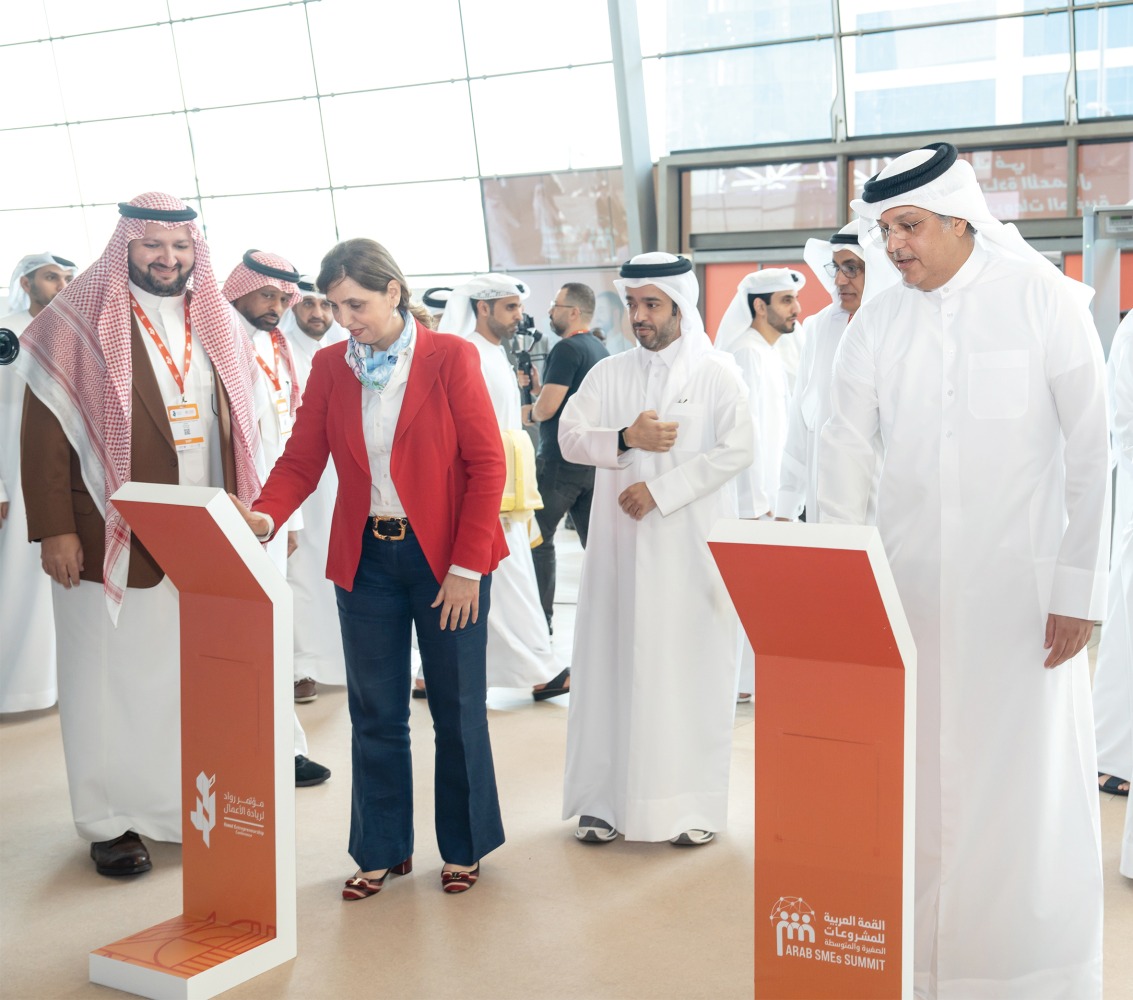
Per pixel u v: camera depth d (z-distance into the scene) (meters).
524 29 10.02
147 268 3.27
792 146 9.23
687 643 3.46
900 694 2.06
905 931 2.11
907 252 2.50
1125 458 3.69
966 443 2.50
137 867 3.37
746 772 4.16
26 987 2.75
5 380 4.84
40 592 4.97
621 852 3.48
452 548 3.09
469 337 5.03
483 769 3.23
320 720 4.88
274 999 2.67
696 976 2.76
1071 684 2.53
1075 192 8.51
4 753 4.54
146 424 3.28
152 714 3.39
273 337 4.57
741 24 9.20
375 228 11.33
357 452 3.05
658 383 3.57
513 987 2.71
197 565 2.70
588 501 5.66
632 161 9.72
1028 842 2.49
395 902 3.15
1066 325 2.44
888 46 8.81
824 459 2.72
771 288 5.08
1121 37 8.14
